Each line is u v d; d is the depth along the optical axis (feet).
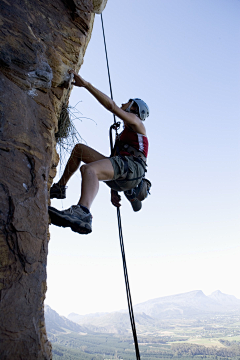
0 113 6.82
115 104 9.82
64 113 10.16
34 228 6.50
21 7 9.07
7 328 5.27
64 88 9.77
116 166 9.12
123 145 10.14
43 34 9.58
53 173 9.43
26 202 6.52
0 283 5.50
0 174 6.26
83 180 8.35
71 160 10.22
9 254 5.83
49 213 7.33
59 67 9.55
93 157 9.96
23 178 6.76
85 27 11.21
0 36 7.88
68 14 10.84
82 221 7.47
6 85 7.28
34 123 7.78
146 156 10.34
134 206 12.20
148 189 12.10
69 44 10.36
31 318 5.75
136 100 10.87
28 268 6.05
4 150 6.60
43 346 5.87
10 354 5.13
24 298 5.77
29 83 8.23
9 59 7.84
